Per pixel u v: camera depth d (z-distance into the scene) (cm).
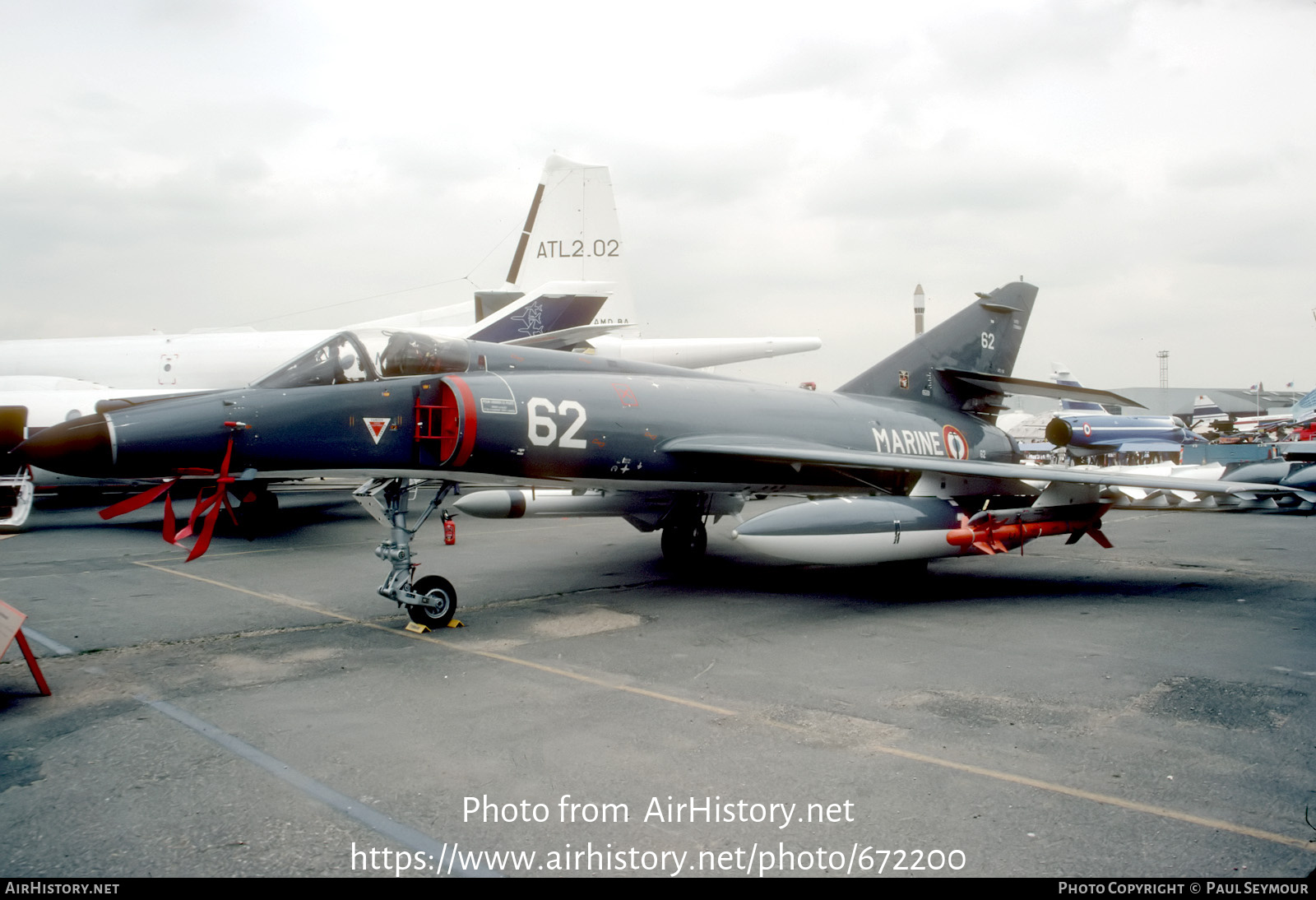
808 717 468
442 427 745
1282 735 435
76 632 698
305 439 699
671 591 886
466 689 527
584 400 826
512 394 769
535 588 903
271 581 962
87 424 681
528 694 516
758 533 770
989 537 861
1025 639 660
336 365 740
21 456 692
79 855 314
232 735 445
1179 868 301
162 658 611
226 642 662
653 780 381
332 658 609
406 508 733
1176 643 644
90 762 406
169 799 363
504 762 404
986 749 418
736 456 899
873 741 429
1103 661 591
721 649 631
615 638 669
